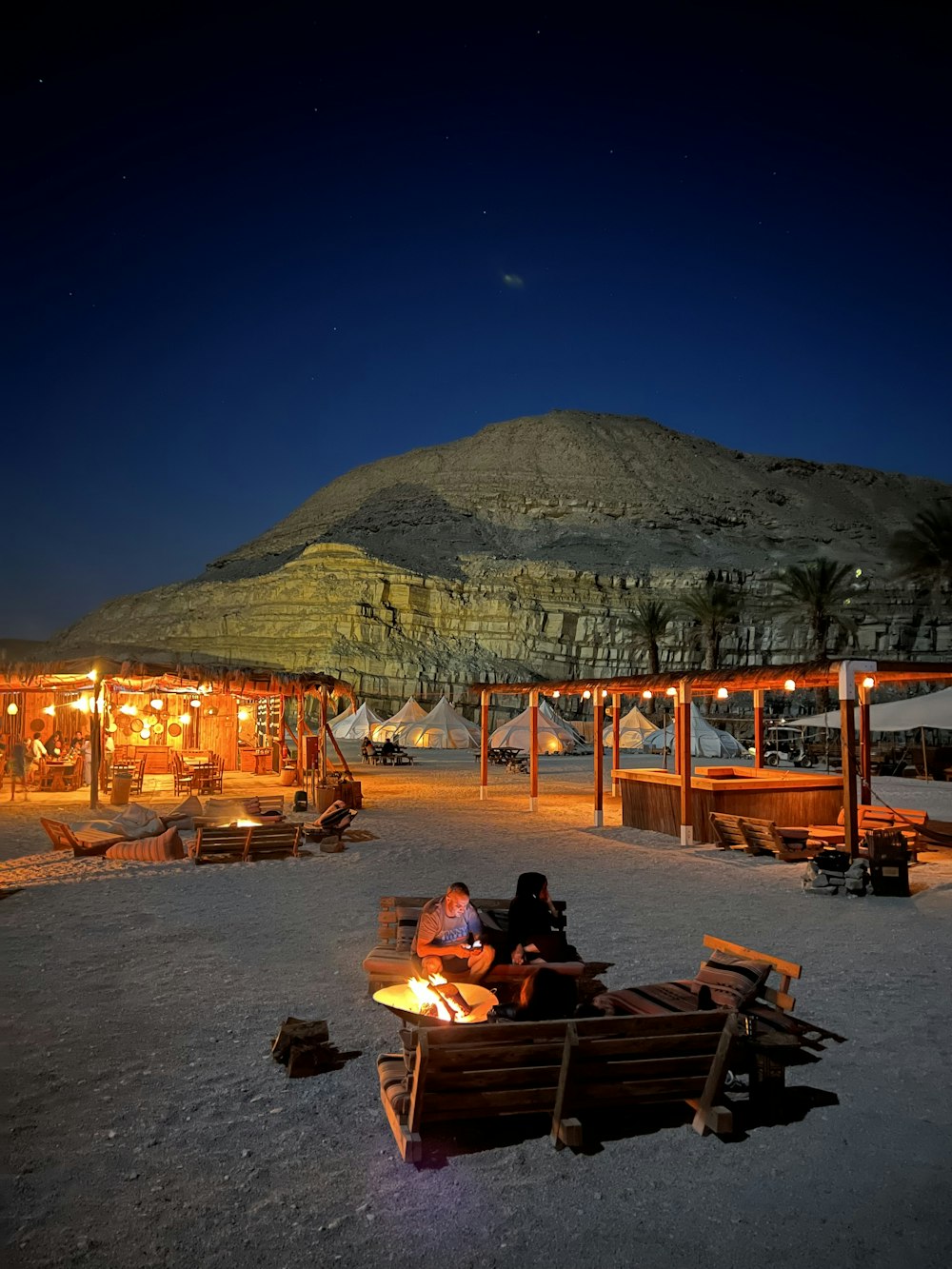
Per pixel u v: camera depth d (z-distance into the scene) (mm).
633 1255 3730
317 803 20812
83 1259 3637
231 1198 4152
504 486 145500
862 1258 3717
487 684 24969
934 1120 5012
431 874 13117
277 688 25562
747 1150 4660
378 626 85812
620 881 12719
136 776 26688
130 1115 5012
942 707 25938
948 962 8422
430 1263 3658
